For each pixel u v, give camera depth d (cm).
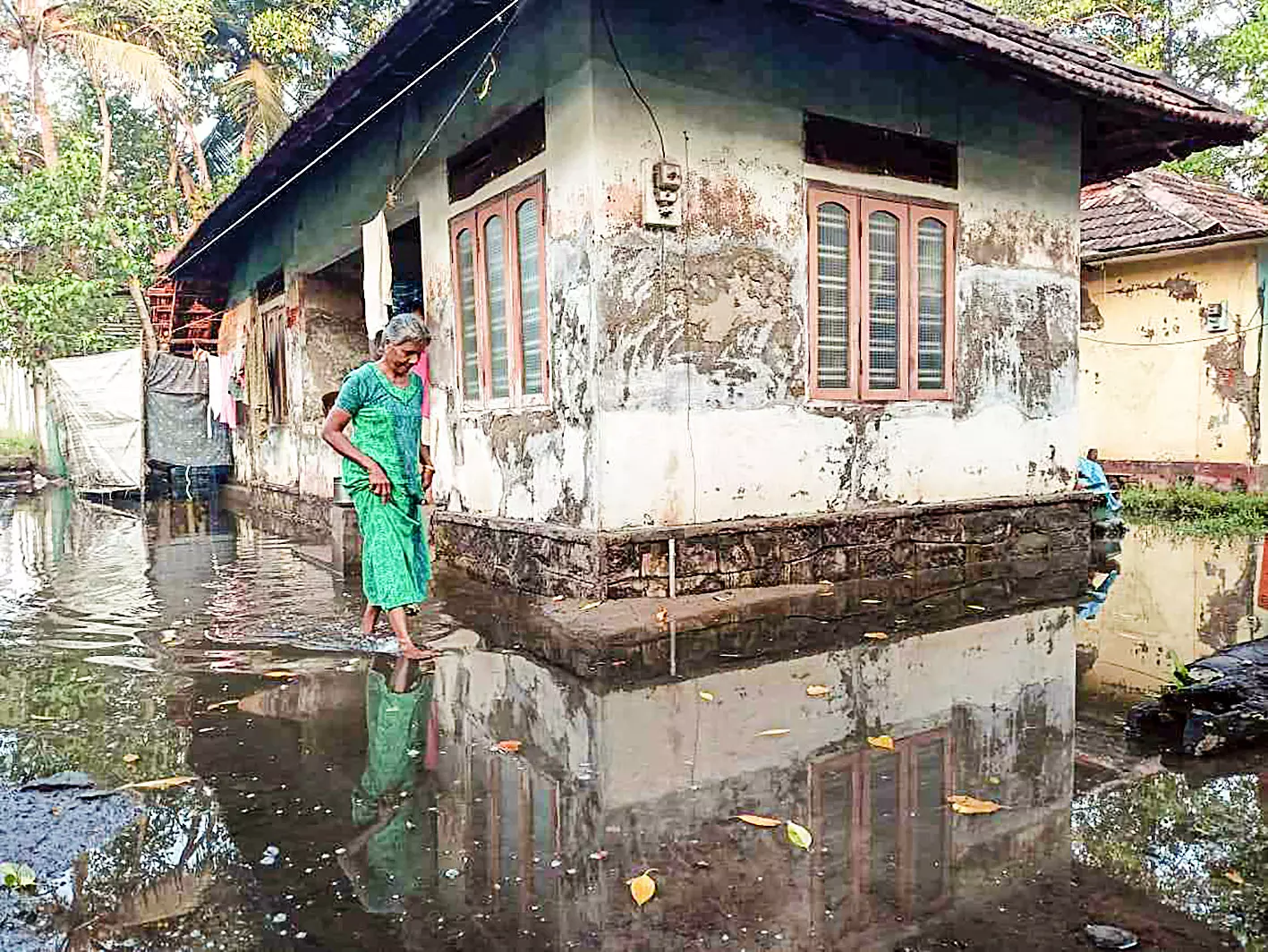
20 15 1875
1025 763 363
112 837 302
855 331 729
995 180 800
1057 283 845
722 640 546
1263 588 493
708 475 661
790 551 686
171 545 984
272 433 1366
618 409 623
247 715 424
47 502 1550
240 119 2233
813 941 238
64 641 562
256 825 310
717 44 654
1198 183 1480
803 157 696
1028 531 822
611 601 610
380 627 586
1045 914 251
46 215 1688
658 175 626
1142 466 1322
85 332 1883
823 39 702
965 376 791
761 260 679
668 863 281
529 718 417
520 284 716
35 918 253
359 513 532
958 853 287
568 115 632
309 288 1183
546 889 265
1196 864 280
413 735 396
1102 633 571
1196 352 1270
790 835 299
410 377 530
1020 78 714
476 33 634
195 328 1780
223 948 237
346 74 712
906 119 744
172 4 1930
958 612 623
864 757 370
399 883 269
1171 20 1925
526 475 710
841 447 723
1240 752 376
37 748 384
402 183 884
